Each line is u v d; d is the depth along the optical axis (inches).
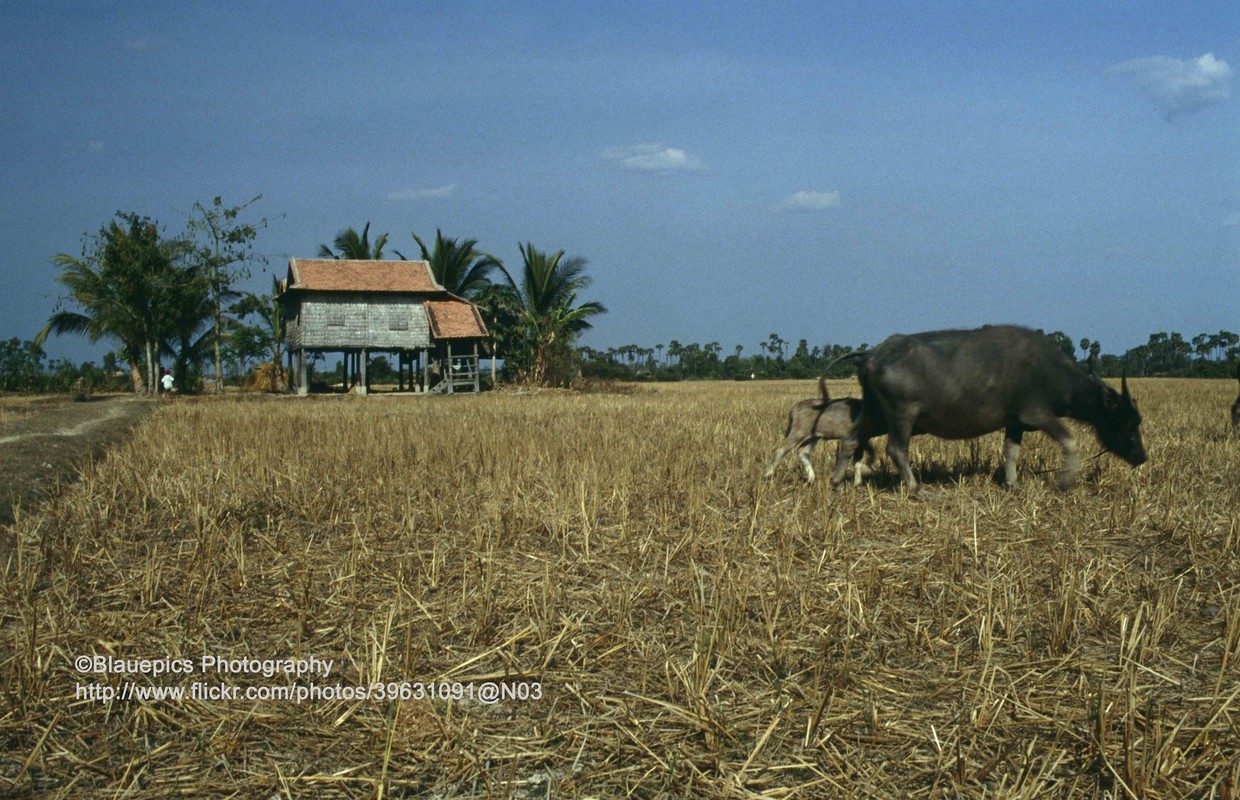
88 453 527.8
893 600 251.6
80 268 1619.1
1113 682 201.3
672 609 245.3
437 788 160.2
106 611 245.3
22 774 160.7
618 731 178.4
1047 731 179.2
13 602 251.0
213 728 180.4
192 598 255.8
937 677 202.7
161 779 162.6
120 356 1692.9
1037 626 231.9
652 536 318.3
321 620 238.5
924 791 158.9
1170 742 164.2
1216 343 3068.4
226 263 1668.3
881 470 462.3
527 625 232.1
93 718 183.5
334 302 1572.3
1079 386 398.9
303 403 1143.0
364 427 684.1
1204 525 325.7
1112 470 446.3
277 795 157.8
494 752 171.0
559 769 166.1
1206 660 213.5
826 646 215.5
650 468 450.9
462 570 282.0
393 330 1594.5
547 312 1737.2
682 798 156.9
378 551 305.3
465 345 1646.2
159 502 385.7
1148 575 273.9
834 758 167.8
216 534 313.9
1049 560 290.4
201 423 738.8
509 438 581.3
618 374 2450.8
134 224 1610.5
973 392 391.2
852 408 424.5
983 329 400.2
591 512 349.4
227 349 1814.7
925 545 305.6
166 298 1582.2
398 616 237.9
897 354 395.5
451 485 416.8
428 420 761.0
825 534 312.7
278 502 380.8
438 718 180.7
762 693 193.5
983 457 498.3
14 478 441.1
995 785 160.1
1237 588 259.6
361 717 183.6
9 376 1771.7
